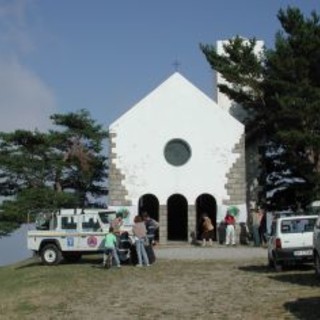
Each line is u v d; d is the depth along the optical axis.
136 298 17.22
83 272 24.03
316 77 38.78
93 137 45.97
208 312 14.70
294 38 38.47
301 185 38.94
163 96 38.06
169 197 37.88
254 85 39.53
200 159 37.81
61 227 28.03
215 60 40.69
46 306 16.36
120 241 26.47
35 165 44.38
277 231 22.44
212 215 39.62
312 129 36.69
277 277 20.73
